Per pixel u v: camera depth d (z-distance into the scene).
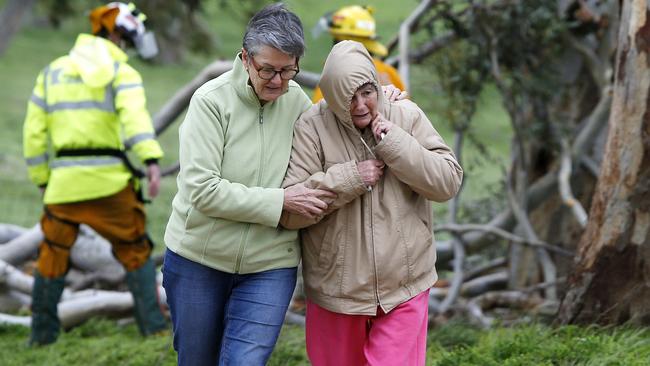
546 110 17.22
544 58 16.83
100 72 12.80
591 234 11.44
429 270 8.23
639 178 10.94
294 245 8.26
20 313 15.96
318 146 8.07
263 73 7.62
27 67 57.41
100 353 13.27
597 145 16.67
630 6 10.94
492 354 10.67
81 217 13.19
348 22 13.25
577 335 10.93
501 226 17.38
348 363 8.40
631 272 11.09
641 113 10.86
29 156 13.11
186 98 15.45
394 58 16.30
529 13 16.30
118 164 13.11
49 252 13.41
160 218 24.78
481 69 16.81
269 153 8.05
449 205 17.70
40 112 13.01
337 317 8.23
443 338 12.45
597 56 16.64
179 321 8.41
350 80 7.62
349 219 7.96
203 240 8.09
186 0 22.75
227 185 7.86
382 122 7.79
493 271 19.30
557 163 16.92
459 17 17.05
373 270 7.93
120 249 13.72
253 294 8.18
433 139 8.11
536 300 15.89
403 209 7.98
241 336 8.17
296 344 12.45
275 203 7.82
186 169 7.93
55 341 13.88
